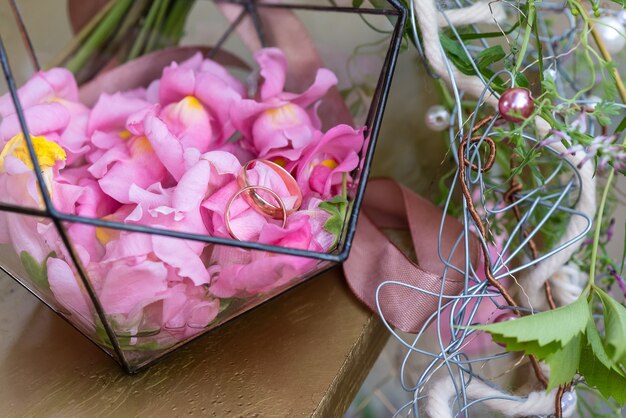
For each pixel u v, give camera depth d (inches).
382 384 24.5
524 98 14.5
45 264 14.6
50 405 15.7
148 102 17.7
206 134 16.9
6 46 16.7
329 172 16.2
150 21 19.2
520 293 18.1
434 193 20.3
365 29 18.0
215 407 15.8
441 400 16.6
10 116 15.4
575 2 15.8
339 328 17.1
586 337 15.0
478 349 19.7
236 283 14.9
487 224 16.8
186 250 14.4
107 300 14.5
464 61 16.4
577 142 14.9
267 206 15.3
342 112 17.8
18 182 14.4
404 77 19.3
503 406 16.8
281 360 16.5
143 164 15.8
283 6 18.6
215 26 19.4
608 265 18.8
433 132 20.2
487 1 17.0
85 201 15.2
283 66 17.4
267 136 16.7
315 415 15.9
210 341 16.7
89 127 17.0
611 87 15.7
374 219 19.1
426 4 15.9
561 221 18.7
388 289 17.2
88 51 18.5
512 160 17.3
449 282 16.9
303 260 14.9
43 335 16.6
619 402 15.1
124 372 16.1
